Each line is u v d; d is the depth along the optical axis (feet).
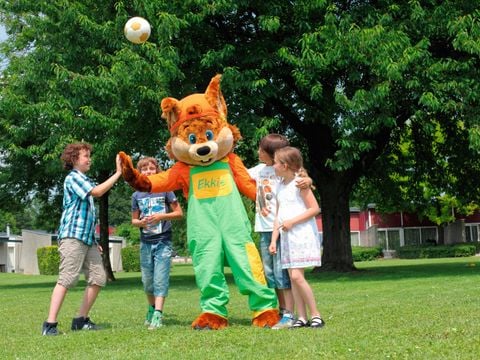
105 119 44.52
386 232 150.10
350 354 13.12
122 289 46.21
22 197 68.39
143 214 22.07
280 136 21.80
